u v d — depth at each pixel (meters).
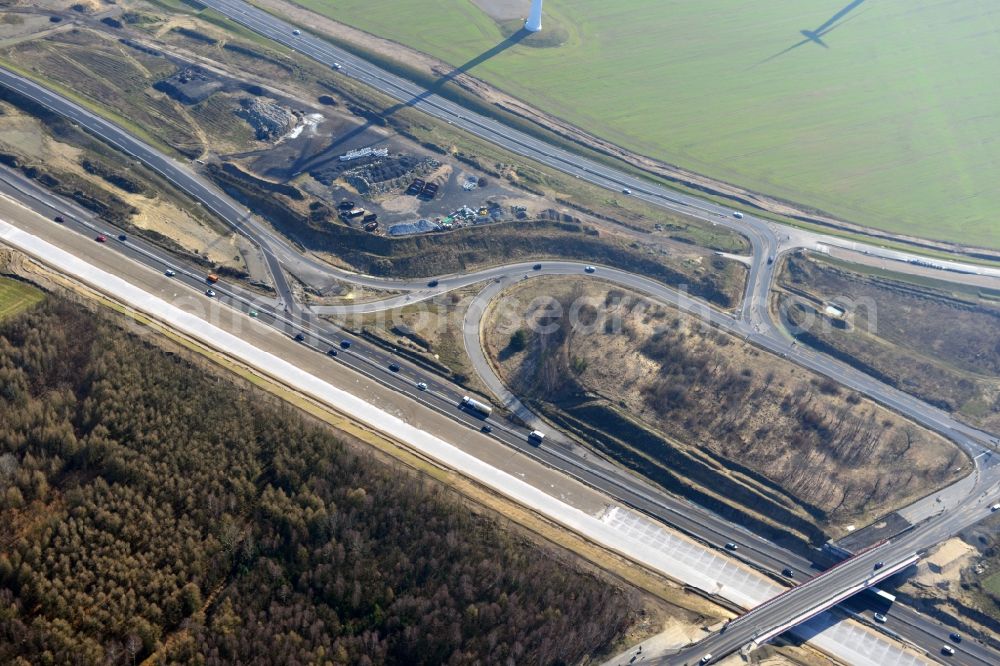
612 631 172.50
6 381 186.25
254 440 188.50
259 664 152.75
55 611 151.62
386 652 160.62
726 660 172.12
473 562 175.12
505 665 159.62
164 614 158.38
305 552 170.50
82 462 176.75
